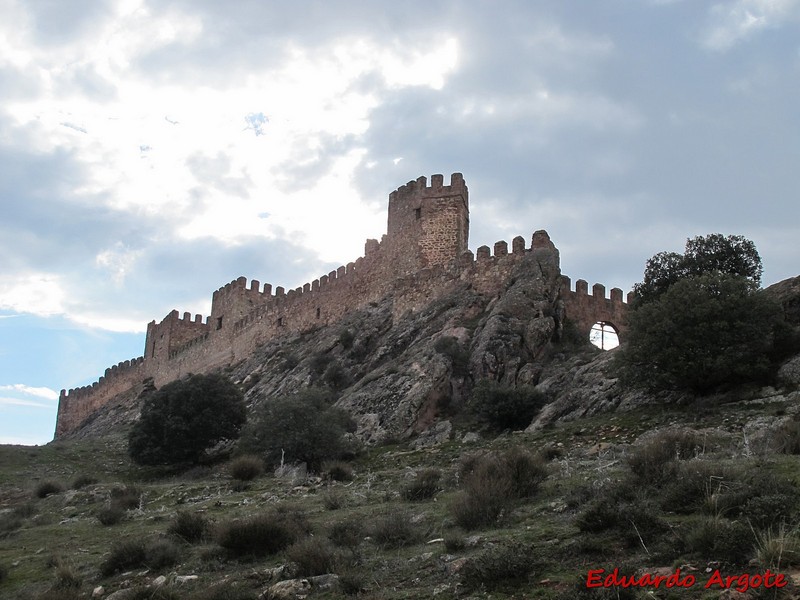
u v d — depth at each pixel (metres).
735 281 33.22
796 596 9.85
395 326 61.50
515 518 16.91
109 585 16.77
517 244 56.75
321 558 15.12
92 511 29.52
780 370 30.33
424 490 22.59
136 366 107.00
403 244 69.38
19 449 57.53
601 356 42.78
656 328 32.25
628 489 16.17
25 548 22.88
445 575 13.46
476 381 44.31
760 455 18.84
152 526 23.89
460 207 67.50
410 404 42.47
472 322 52.69
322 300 77.06
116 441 64.19
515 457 20.58
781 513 12.48
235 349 86.88
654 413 31.69
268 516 18.50
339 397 49.31
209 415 49.38
